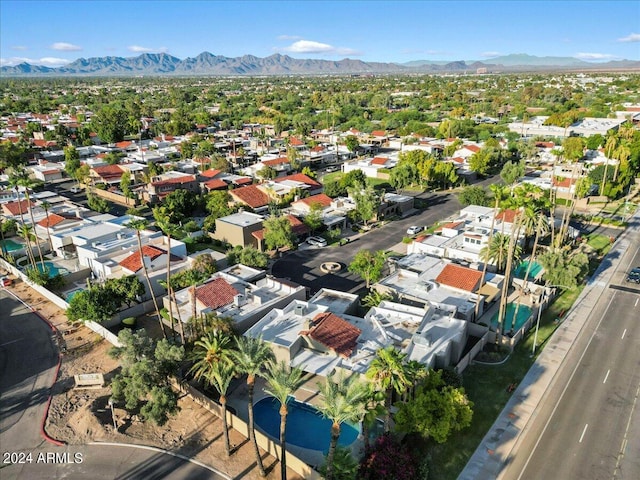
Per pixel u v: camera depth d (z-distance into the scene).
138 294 65.44
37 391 50.75
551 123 199.50
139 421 46.28
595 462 41.19
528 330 62.69
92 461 41.38
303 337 53.34
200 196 120.38
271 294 66.75
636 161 135.12
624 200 120.50
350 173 125.56
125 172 139.25
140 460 41.56
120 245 81.44
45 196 118.00
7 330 62.88
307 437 44.62
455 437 44.22
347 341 52.56
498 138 184.25
